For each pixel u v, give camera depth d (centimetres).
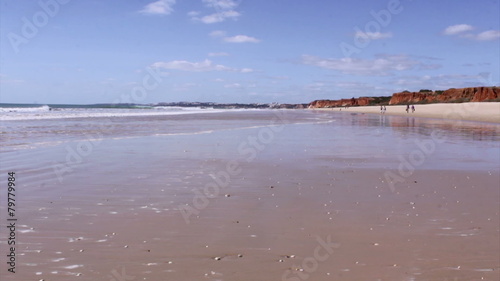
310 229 554
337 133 2442
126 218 604
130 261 435
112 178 925
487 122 3750
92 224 571
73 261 433
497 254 453
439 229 548
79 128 2511
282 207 677
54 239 505
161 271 409
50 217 604
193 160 1227
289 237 520
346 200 725
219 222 587
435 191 799
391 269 413
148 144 1659
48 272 403
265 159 1262
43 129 2372
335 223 582
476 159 1258
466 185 859
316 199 734
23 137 1848
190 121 3869
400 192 792
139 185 852
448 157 1305
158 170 1044
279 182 895
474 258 442
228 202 709
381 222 585
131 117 4588
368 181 907
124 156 1299
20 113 5288
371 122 3994
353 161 1220
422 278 390
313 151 1478
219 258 446
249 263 432
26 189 798
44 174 962
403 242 496
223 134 2238
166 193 777
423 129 2798
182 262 434
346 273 405
